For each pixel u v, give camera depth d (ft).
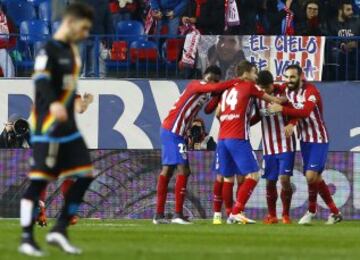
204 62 179.73
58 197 173.58
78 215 175.52
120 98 178.50
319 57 179.52
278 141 156.46
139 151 176.86
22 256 86.07
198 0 196.13
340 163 176.65
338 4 194.29
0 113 177.37
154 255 88.58
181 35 180.04
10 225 142.41
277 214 175.11
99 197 175.83
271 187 158.40
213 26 195.11
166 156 153.38
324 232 129.29
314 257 89.25
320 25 193.26
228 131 151.02
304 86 153.89
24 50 183.93
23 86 177.68
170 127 153.17
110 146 178.40
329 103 178.19
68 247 89.10
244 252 93.66
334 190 176.55
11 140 176.04
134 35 179.42
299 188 175.01
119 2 203.92
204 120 176.86
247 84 150.10
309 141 156.56
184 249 96.63
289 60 179.73
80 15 89.71
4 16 199.41
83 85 178.40
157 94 178.70
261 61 179.93
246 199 153.17
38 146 89.10
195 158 175.32
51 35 186.80
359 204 176.14
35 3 211.61
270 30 193.98
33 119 89.51
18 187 175.11
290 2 193.47
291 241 110.83
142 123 178.70
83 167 90.12
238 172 155.02
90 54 181.27
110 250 93.25
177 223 153.38
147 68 181.27
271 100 150.61
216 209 157.28
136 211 176.14
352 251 97.81
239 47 179.73
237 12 194.08
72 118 89.86
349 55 179.01
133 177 176.35
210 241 109.40
